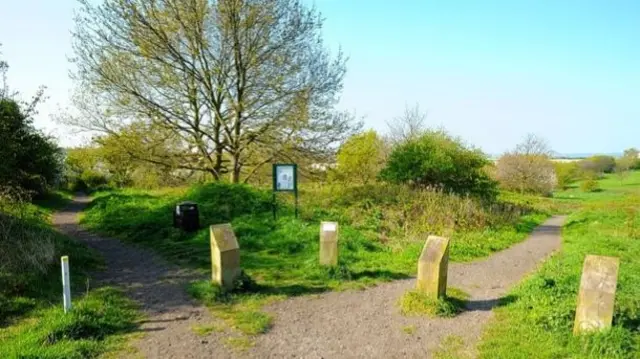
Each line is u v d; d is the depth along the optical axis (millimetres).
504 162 43281
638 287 7074
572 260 10078
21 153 12047
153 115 18234
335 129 19734
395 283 8461
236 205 15289
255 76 18938
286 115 18906
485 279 8938
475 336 5762
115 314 6402
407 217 15141
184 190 20703
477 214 16266
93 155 18578
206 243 11750
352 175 24531
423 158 20469
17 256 7977
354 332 5973
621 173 60688
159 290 7809
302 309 6922
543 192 42781
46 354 4863
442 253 6922
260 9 18266
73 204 27047
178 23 17953
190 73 18578
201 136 19594
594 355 4898
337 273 8672
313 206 15711
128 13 17391
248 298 7344
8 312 6211
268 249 11008
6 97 11141
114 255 10969
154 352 5270
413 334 5883
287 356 5223
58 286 7523
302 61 18984
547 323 5906
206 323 6258
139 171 20250
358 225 13680
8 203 10680
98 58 17594
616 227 16156
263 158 20562
